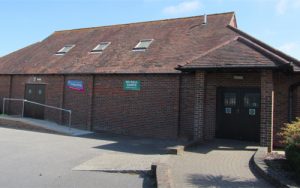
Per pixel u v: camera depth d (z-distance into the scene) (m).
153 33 20.08
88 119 17.83
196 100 13.44
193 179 8.21
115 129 16.94
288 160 8.80
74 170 9.26
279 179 7.57
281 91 13.76
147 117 15.99
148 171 9.05
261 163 9.27
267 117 12.01
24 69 21.34
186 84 15.10
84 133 16.72
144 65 16.64
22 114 20.69
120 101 16.89
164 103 15.58
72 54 20.97
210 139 14.04
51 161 10.28
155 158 10.60
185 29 19.31
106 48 20.05
